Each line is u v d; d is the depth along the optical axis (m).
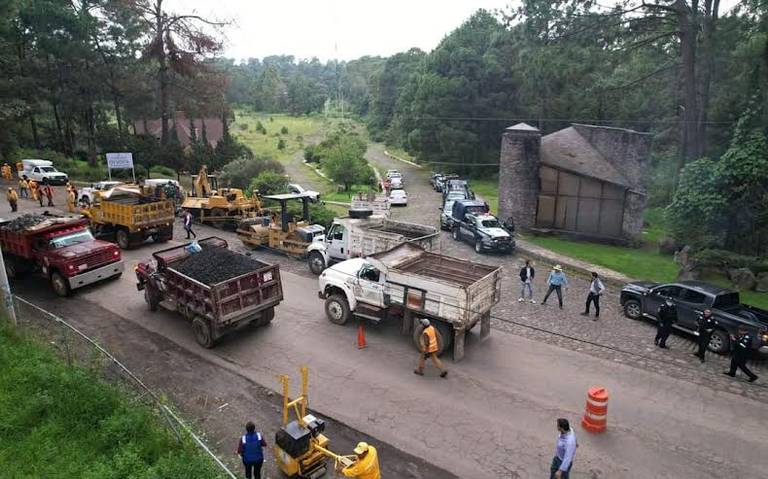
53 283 18.19
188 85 48.19
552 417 11.39
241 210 27.66
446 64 55.22
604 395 10.79
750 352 14.56
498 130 54.31
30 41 44.88
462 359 13.96
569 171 28.16
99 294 18.34
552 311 17.61
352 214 20.97
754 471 9.73
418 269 15.77
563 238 28.44
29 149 49.34
